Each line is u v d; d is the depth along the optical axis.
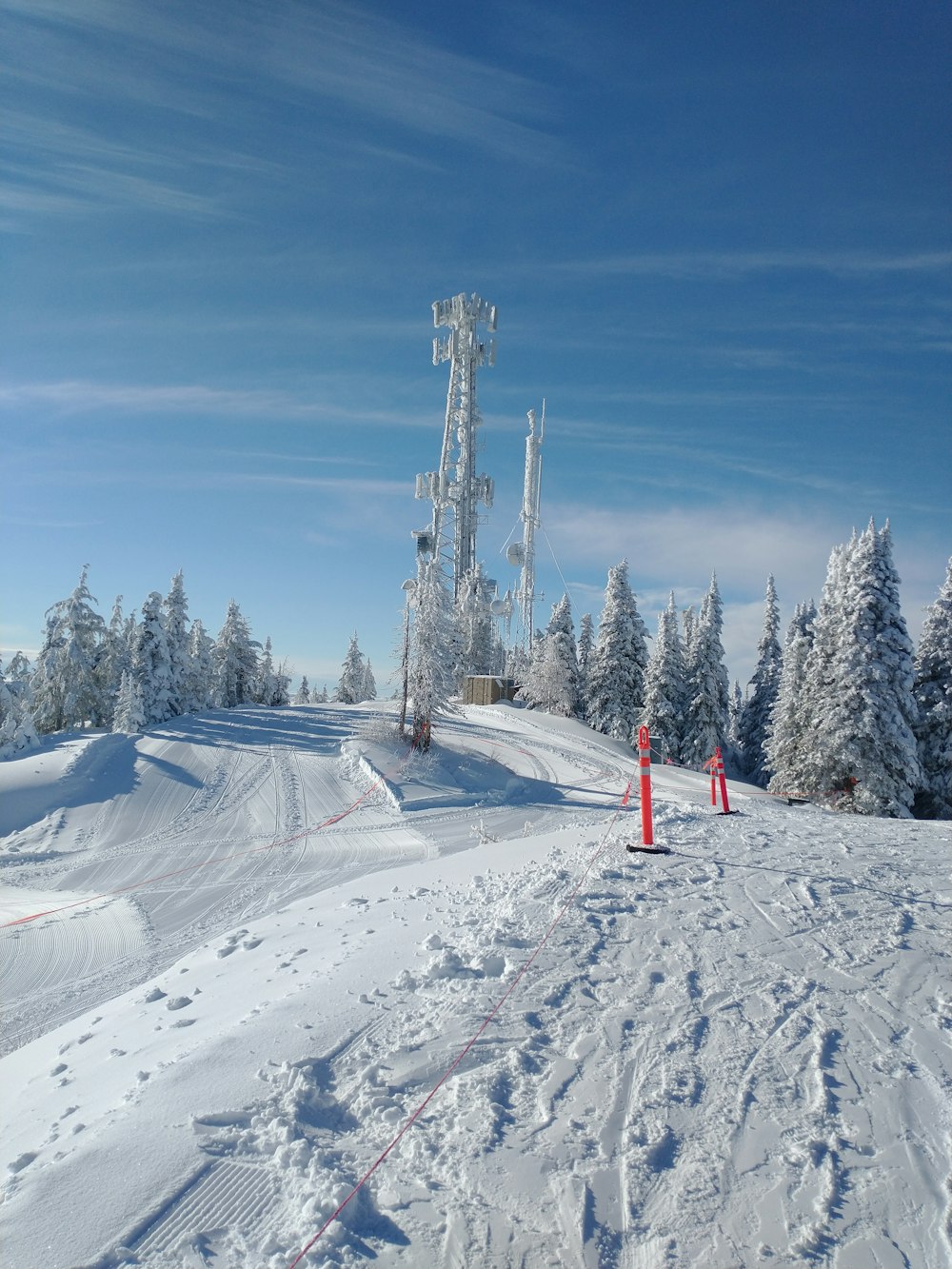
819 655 35.00
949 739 33.09
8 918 18.00
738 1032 4.73
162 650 49.34
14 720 36.22
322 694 107.38
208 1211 3.42
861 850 9.34
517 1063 4.41
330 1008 5.39
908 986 5.34
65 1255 3.18
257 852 24.45
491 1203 3.35
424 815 28.89
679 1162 3.58
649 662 50.50
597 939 6.16
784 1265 2.99
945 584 34.69
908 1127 3.81
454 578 63.97
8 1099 5.88
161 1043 5.88
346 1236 3.20
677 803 14.34
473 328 63.25
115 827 28.09
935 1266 2.97
